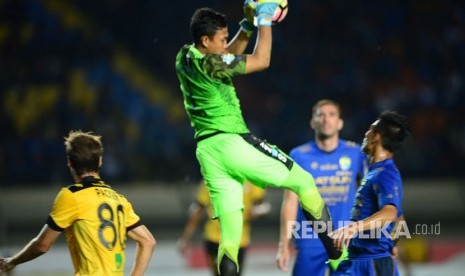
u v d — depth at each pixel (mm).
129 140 74500
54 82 77688
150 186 70625
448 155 74562
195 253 54938
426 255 50438
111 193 20766
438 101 80438
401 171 72812
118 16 86500
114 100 78125
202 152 20469
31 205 67562
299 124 78188
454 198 70000
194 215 37594
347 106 80000
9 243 61594
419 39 86688
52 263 51656
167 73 83562
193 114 20500
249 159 20094
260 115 79000
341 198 28172
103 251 20031
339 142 28688
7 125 74250
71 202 20062
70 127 74062
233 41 21250
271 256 54438
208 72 19750
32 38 81438
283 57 84375
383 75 83188
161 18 87312
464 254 53500
